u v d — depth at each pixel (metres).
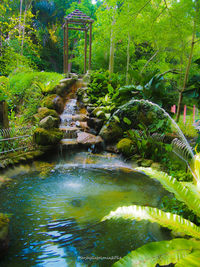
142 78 6.66
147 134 5.55
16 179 3.69
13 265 1.79
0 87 6.17
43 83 8.12
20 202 2.89
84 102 7.58
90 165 4.75
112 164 4.87
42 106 6.84
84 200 3.01
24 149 4.87
